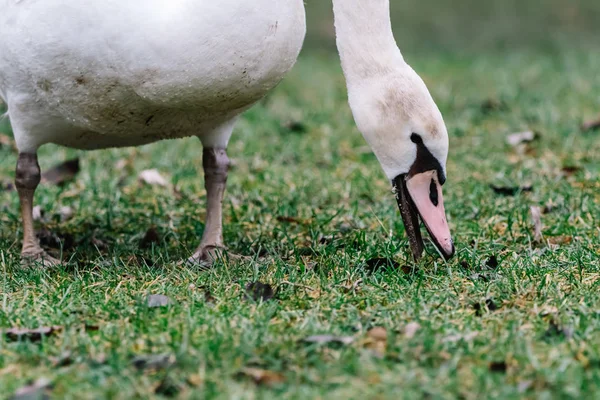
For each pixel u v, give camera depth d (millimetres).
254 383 6359
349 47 8891
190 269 9180
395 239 9961
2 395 6348
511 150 14477
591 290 8281
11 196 12336
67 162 13359
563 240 10117
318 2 26203
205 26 8125
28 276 8992
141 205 11930
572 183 12414
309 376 6430
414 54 23938
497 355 6809
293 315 7684
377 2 8789
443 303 7977
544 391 6203
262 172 13391
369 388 6324
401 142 8781
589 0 26297
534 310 7695
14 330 7352
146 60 8258
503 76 19984
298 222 11102
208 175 10039
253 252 9969
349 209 11617
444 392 6238
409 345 6879
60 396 6258
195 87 8383
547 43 24719
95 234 10812
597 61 21125
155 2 8227
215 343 6887
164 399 6227
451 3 26562
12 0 8828
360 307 7988
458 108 17625
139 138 9586
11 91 9344
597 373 6512
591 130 15297
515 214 11023
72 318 7664
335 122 16531
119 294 8336
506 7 26312
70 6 8367
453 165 13641
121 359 6719
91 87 8664
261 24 8219
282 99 18469
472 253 9312
